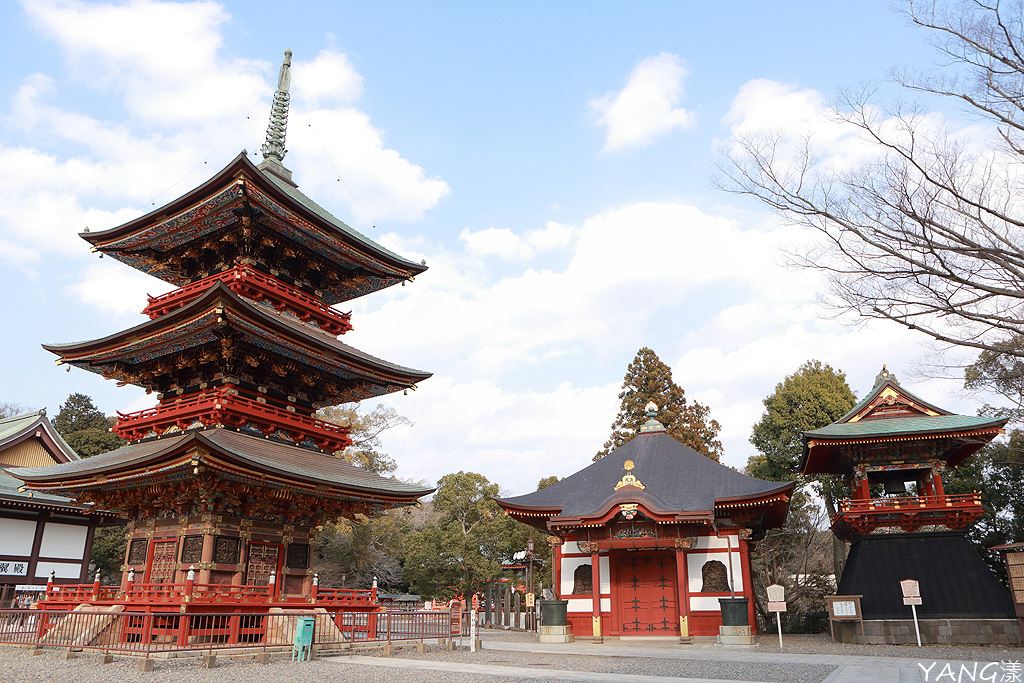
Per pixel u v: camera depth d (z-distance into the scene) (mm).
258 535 29594
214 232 34219
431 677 19031
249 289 33094
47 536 47250
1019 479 47625
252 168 30156
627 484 37188
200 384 32156
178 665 21172
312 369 34344
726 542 38125
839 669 22062
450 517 67500
